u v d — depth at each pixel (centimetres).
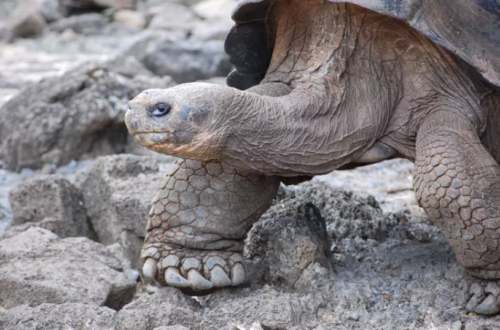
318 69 814
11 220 1148
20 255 898
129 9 3906
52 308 744
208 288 802
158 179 1098
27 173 1505
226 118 723
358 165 861
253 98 747
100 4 3856
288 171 778
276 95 825
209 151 727
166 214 806
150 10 3866
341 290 816
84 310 740
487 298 782
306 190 1087
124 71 1675
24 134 1516
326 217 1033
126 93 1612
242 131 735
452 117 805
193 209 804
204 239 805
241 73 942
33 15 3372
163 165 1434
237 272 815
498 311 779
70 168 1517
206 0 4044
